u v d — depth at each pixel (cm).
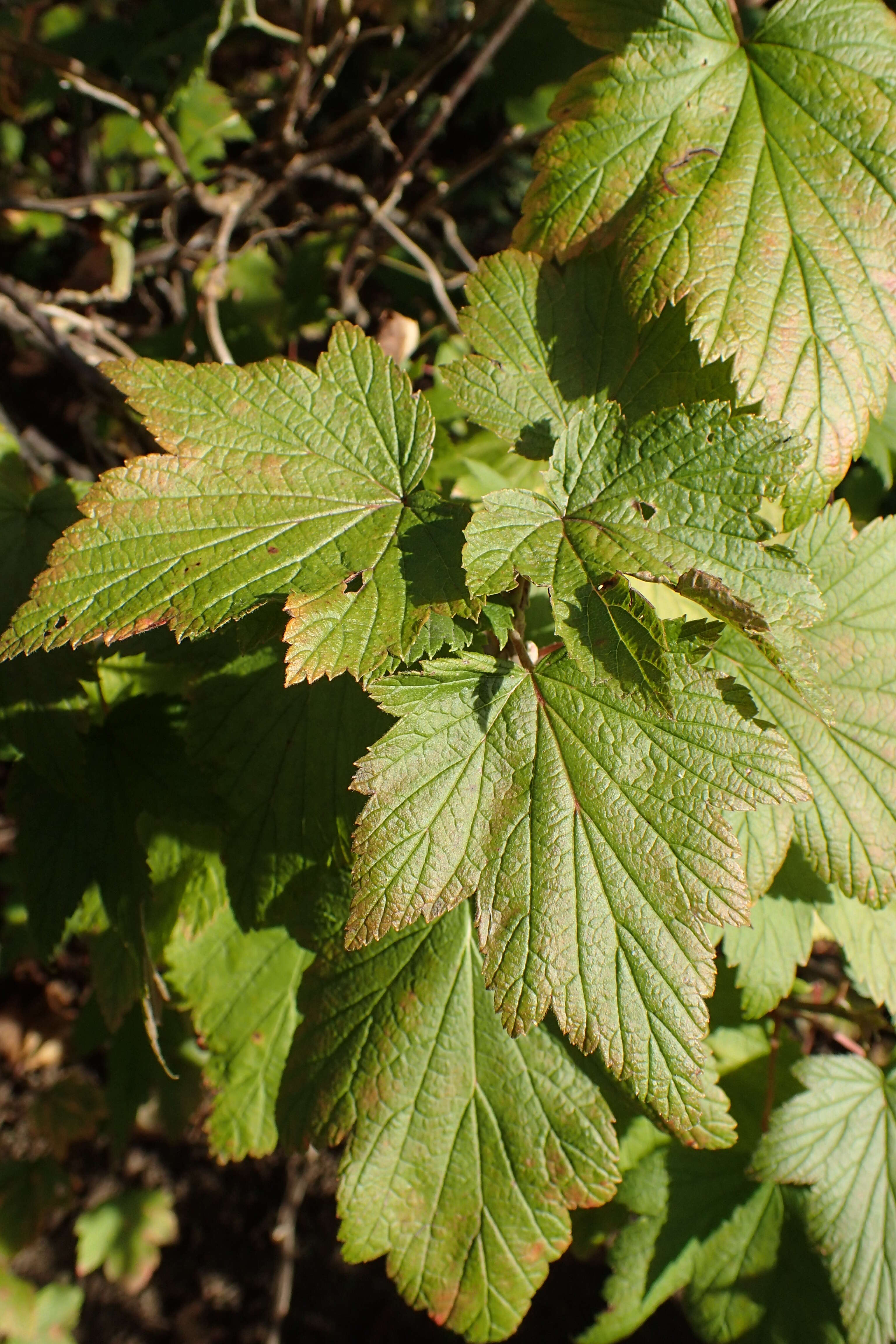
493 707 53
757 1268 66
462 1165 59
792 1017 69
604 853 53
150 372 55
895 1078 64
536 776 53
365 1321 107
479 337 58
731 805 53
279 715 60
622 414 56
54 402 99
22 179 101
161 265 87
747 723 53
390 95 76
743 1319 66
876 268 56
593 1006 52
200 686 60
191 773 62
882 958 61
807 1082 63
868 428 56
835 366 56
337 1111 59
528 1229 59
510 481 68
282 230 83
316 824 60
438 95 98
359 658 52
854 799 58
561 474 54
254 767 60
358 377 56
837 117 57
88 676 61
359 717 59
